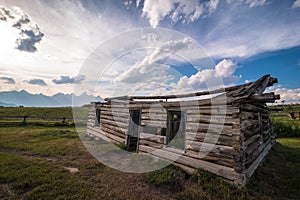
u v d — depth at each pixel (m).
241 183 3.15
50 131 9.94
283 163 5.21
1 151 5.55
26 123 13.26
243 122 3.66
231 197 2.87
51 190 2.92
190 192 3.05
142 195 2.93
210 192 3.04
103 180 3.47
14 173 3.53
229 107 3.66
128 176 3.69
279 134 11.12
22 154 5.28
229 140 3.53
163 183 3.34
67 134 9.25
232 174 3.30
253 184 3.48
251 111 4.60
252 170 3.79
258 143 4.78
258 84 4.74
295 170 4.54
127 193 2.97
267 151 5.84
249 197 2.89
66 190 2.92
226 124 3.65
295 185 3.57
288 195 3.18
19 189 2.92
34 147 6.10
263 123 6.16
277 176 4.10
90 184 3.26
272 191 3.28
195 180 3.58
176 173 3.87
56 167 4.10
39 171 3.71
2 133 9.22
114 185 3.26
